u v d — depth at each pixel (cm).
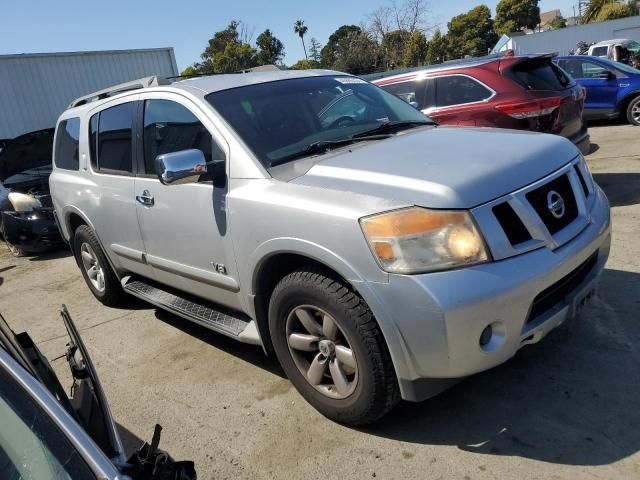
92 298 575
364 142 343
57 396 165
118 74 1564
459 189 254
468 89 646
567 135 631
